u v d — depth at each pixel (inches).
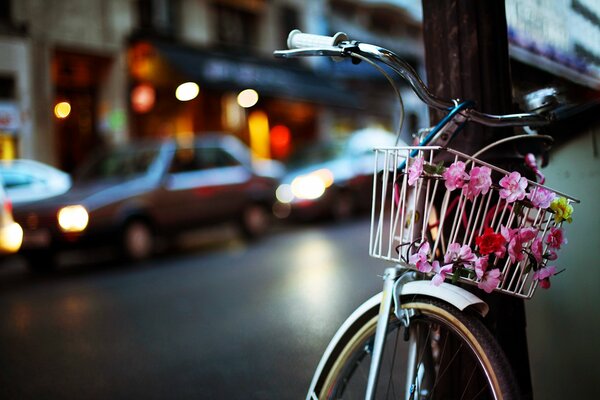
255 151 825.5
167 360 173.0
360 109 927.7
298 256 358.0
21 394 153.7
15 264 409.4
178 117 730.8
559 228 74.9
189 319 220.1
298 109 891.4
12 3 593.6
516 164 88.0
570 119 98.8
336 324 193.5
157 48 680.4
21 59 590.9
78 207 350.6
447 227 79.8
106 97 666.8
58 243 346.9
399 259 73.4
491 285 71.9
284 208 522.3
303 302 229.1
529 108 102.7
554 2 105.0
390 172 77.6
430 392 86.9
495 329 87.7
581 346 99.7
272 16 876.0
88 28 642.2
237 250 410.9
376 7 1109.1
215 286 280.5
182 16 751.1
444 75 92.0
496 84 90.1
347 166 561.9
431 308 74.9
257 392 142.6
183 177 409.7
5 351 193.5
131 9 681.6
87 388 155.3
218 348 180.2
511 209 73.2
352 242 407.5
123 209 367.9
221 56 767.1
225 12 813.9
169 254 416.2
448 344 86.7
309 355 165.8
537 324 105.2
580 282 99.5
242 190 446.9
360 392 88.2
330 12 1009.5
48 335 210.8
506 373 70.2
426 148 71.0
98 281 321.7
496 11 90.8
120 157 410.9
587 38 100.7
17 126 589.9
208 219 420.5
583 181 98.7
